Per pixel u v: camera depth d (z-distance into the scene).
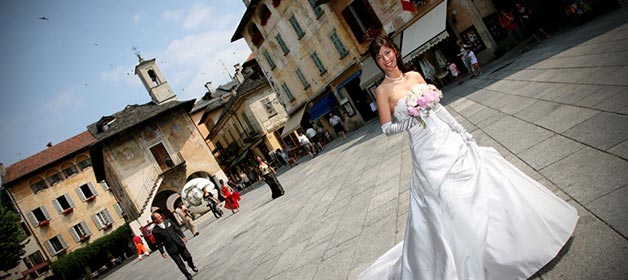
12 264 33.41
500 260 2.30
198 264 10.63
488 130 6.56
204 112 46.84
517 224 2.36
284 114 35.88
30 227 39.78
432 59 20.14
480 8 17.72
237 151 42.16
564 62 8.41
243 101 35.12
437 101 2.55
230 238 11.80
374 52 2.70
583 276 2.20
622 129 3.73
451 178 2.40
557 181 3.54
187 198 25.72
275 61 30.50
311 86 28.03
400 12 19.81
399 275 2.74
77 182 42.34
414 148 2.58
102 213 42.69
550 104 5.98
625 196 2.71
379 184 7.22
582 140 4.06
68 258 38.47
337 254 4.80
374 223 5.16
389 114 2.73
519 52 15.04
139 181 28.70
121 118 31.09
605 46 7.67
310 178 14.75
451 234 2.32
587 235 2.52
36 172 40.81
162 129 30.20
